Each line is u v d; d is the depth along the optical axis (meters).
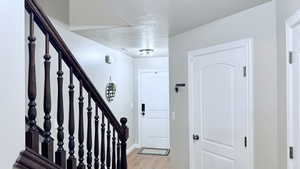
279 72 2.02
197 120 3.12
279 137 2.03
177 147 3.50
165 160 5.07
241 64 2.46
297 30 1.63
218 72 2.77
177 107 3.49
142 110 6.15
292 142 1.71
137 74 6.15
